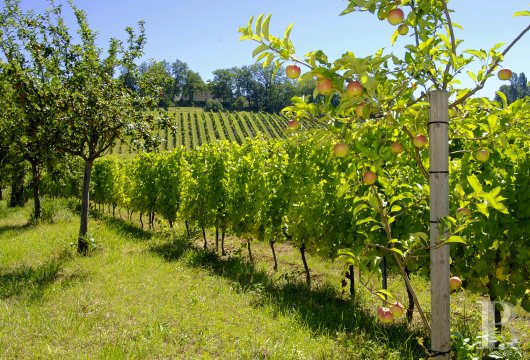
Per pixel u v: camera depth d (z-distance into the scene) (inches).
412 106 92.7
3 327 209.6
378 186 229.0
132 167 713.0
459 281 97.7
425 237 96.7
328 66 86.7
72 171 611.2
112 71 384.5
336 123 96.8
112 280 293.1
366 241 103.2
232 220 411.2
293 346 188.2
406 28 101.9
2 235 498.3
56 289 272.1
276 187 375.2
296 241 322.7
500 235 201.0
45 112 346.9
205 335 201.5
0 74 361.7
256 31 87.3
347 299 281.7
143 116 387.2
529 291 207.2
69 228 510.6
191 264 354.6
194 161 516.7
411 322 241.1
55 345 192.1
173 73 4347.9
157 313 227.8
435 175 91.0
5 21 348.2
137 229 563.5
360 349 192.5
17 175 719.7
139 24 385.7
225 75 4325.8
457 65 99.0
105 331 206.4
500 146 108.1
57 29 359.3
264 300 261.9
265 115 3754.9
